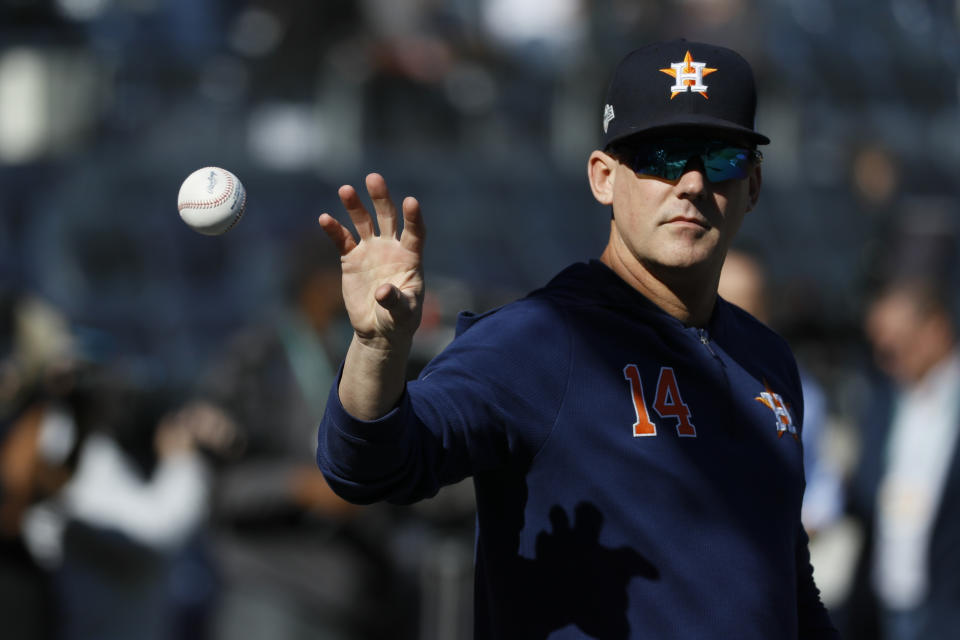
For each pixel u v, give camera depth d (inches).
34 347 615.8
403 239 268.8
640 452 289.0
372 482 268.7
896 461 610.2
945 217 1342.3
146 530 616.4
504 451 288.0
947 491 595.2
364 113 1219.2
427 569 586.2
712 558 289.3
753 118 309.0
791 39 1521.9
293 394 580.1
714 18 1411.2
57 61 1234.6
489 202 1244.5
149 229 1097.4
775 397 319.6
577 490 287.3
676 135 299.7
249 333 597.3
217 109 1222.3
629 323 300.7
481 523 302.8
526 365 287.6
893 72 1603.1
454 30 1334.9
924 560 597.9
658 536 286.4
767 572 296.2
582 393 289.4
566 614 285.7
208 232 309.0
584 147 1347.2
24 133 1227.9
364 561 578.2
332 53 1240.2
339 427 265.3
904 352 618.8
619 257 316.2
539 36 1376.7
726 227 306.8
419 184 1216.2
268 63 1261.1
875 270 659.4
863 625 601.6
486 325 299.1
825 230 1358.3
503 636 295.1
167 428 636.1
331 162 1200.8
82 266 1077.8
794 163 1425.9
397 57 1234.0
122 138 1216.8
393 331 261.0
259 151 1203.9
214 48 1278.3
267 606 566.6
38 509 601.3
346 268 268.2
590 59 1362.0
